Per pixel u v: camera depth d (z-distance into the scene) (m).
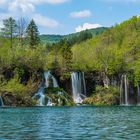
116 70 147.62
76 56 151.50
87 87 143.50
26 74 133.38
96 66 147.25
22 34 169.00
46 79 135.12
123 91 145.00
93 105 129.38
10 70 131.75
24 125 49.69
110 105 131.88
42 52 145.00
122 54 157.00
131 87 145.88
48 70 137.00
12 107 108.19
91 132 41.69
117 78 148.00
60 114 74.19
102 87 140.62
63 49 147.62
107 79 147.12
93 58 151.88
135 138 36.81
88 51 169.00
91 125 49.75
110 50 156.38
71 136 38.34
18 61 133.25
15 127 46.94
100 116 68.25
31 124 51.19
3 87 122.50
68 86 138.25
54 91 131.12
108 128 45.72
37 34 183.00
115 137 37.53
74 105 128.12
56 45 180.25
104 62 148.38
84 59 149.88
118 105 133.75
